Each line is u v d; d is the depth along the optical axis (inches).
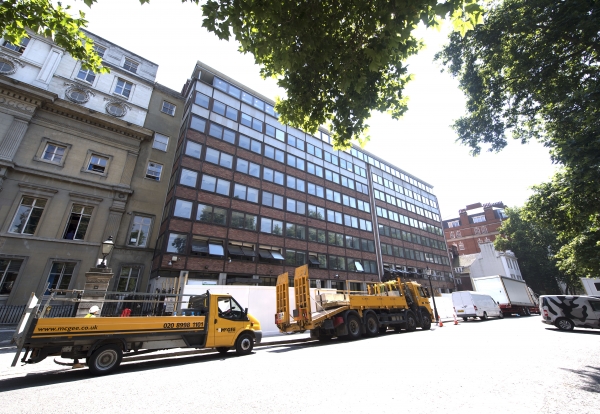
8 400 179.6
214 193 898.7
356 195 1445.6
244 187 986.1
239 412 149.5
